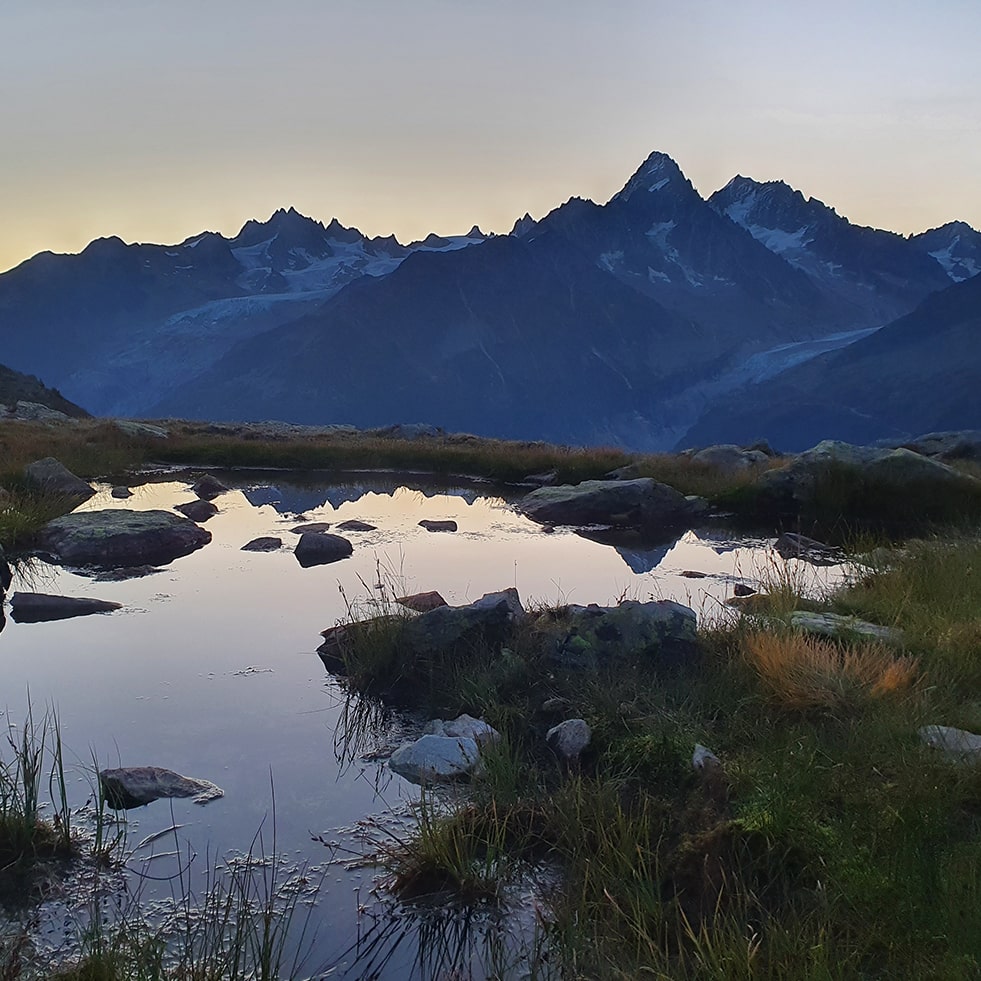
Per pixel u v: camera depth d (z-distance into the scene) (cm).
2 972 405
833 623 871
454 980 418
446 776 618
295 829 553
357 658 845
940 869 438
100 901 474
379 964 430
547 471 2531
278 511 1859
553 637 803
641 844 508
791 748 593
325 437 3503
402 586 1172
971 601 943
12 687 798
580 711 695
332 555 1375
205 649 909
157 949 418
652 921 438
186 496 2052
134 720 725
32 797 538
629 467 2330
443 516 1828
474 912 470
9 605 1071
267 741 688
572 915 453
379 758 658
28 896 477
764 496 1903
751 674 744
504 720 704
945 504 1805
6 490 1714
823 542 1638
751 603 1001
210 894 483
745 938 399
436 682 786
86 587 1162
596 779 599
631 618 807
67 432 3123
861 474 1872
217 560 1341
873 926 407
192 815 569
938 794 506
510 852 523
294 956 434
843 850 466
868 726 616
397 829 553
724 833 488
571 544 1541
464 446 3080
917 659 735
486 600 849
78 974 401
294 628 981
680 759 600
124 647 914
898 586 1048
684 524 1800
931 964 378
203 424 3903
